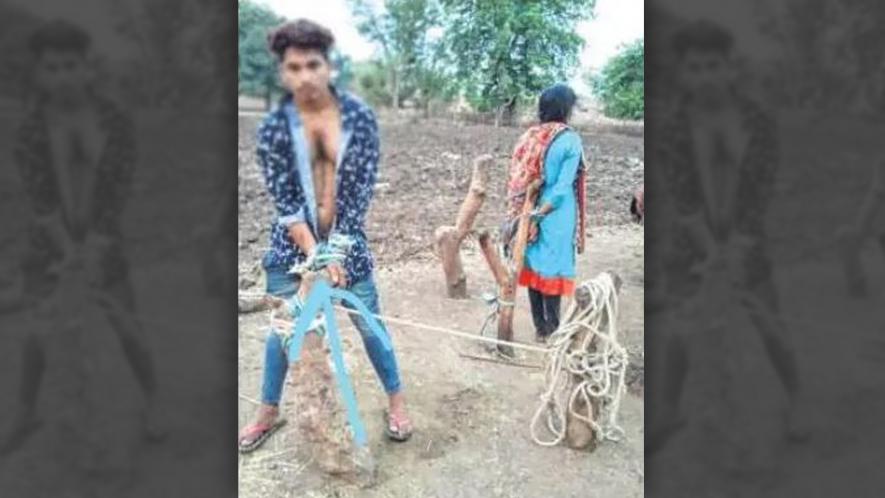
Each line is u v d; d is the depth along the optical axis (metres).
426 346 3.48
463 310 3.97
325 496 2.39
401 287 4.27
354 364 3.23
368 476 2.43
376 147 2.36
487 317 3.75
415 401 2.97
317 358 2.40
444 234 4.05
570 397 2.62
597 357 2.59
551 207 3.24
